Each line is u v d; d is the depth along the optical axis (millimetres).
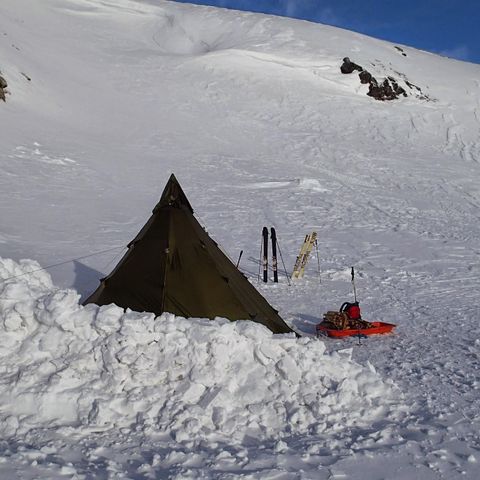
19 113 25703
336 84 44656
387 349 7004
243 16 59406
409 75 48438
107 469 3449
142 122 31094
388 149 33594
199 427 4043
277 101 40000
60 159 21203
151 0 63438
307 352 4828
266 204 19984
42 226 13742
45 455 3588
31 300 4871
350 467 3633
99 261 11320
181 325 4723
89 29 49344
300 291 10805
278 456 3750
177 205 7105
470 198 24297
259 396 4492
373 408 4551
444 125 39500
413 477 3533
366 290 10977
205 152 27609
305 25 58250
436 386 5391
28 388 4258
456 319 8922
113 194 18484
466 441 4074
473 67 56875
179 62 44281
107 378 4383
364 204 21547
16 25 42219
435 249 15477
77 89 33688
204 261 6633
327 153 31047
